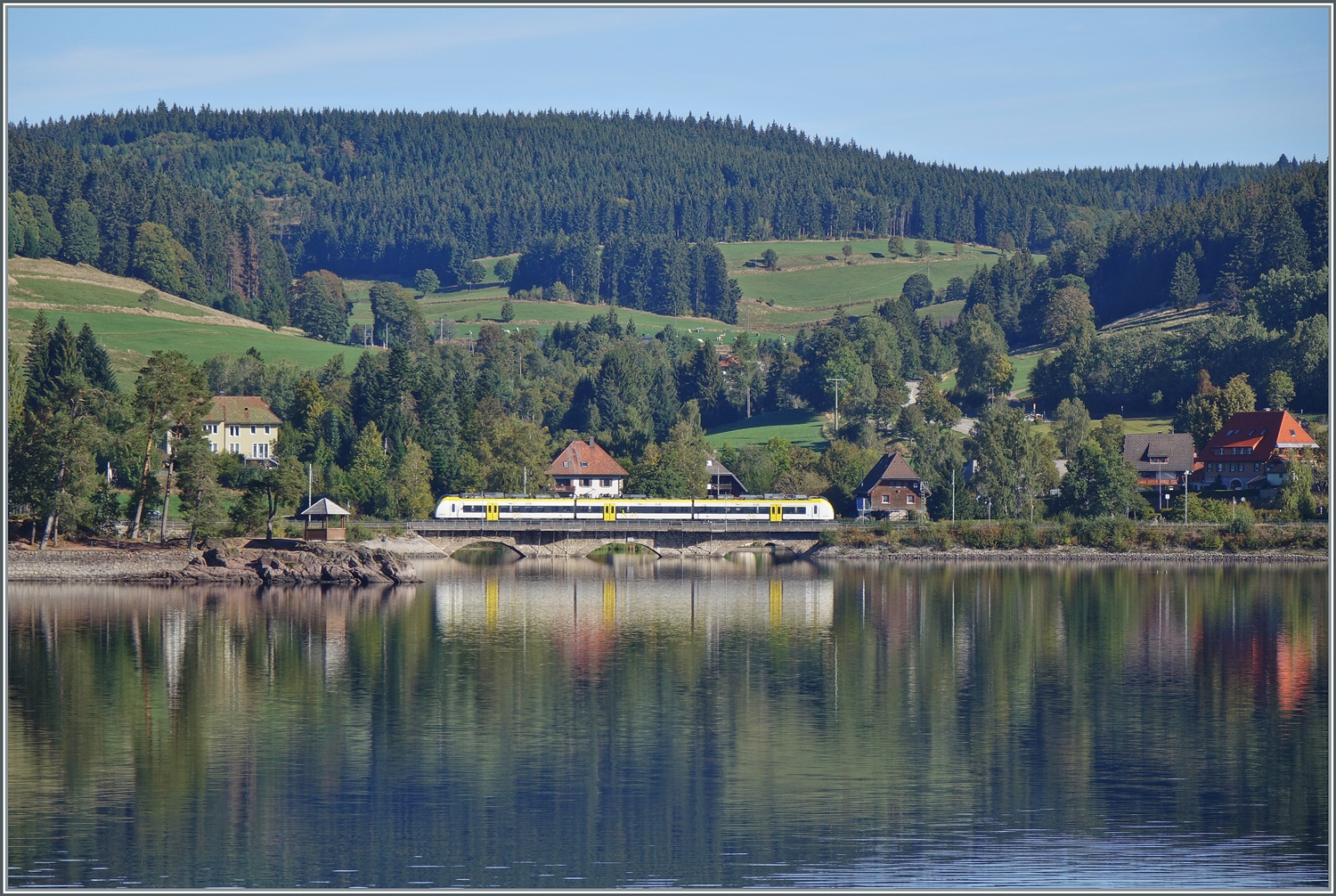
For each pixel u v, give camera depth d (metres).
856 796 133.50
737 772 141.50
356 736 155.88
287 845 118.06
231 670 197.25
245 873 111.44
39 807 128.25
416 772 140.50
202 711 168.88
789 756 148.12
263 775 139.25
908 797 133.38
